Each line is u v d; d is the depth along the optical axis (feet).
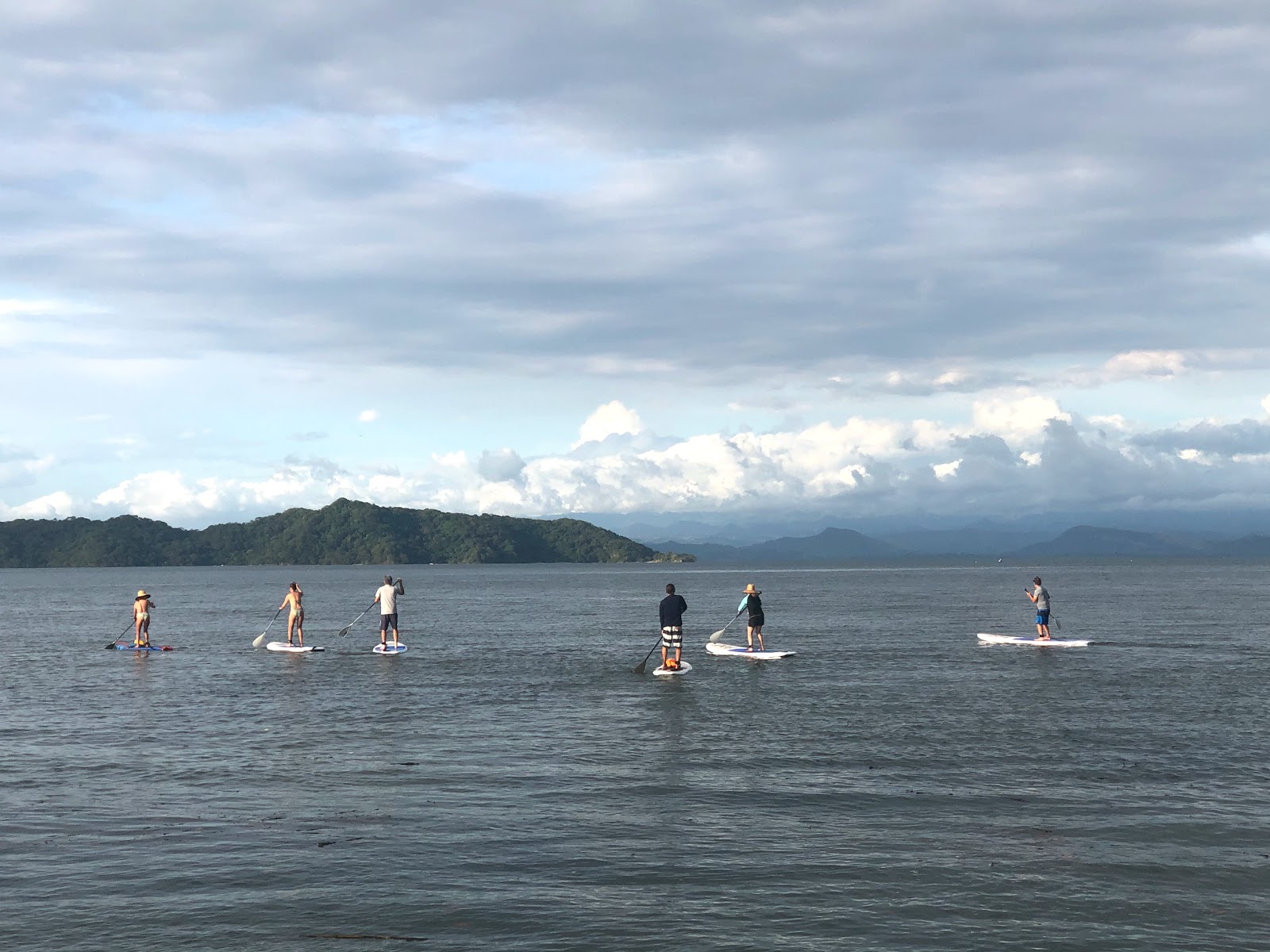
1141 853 38.70
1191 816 43.60
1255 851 38.88
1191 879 35.86
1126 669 98.02
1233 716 69.15
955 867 37.09
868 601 249.75
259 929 31.58
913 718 69.00
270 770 52.95
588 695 81.30
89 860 38.04
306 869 36.86
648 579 533.96
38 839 40.60
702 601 267.18
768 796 47.19
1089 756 55.83
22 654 119.55
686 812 44.50
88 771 52.70
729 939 30.73
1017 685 85.87
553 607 233.76
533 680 91.45
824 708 73.46
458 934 31.19
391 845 39.78
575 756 56.24
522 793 47.78
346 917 32.50
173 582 516.73
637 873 36.55
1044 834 41.11
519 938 30.89
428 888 35.04
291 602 123.44
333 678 93.91
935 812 44.27
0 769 53.31
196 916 32.55
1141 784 49.34
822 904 33.58
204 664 107.04
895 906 33.40
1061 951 29.96
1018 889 34.86
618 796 47.26
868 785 49.26
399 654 116.06
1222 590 307.78
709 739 61.52
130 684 89.81
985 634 132.98
